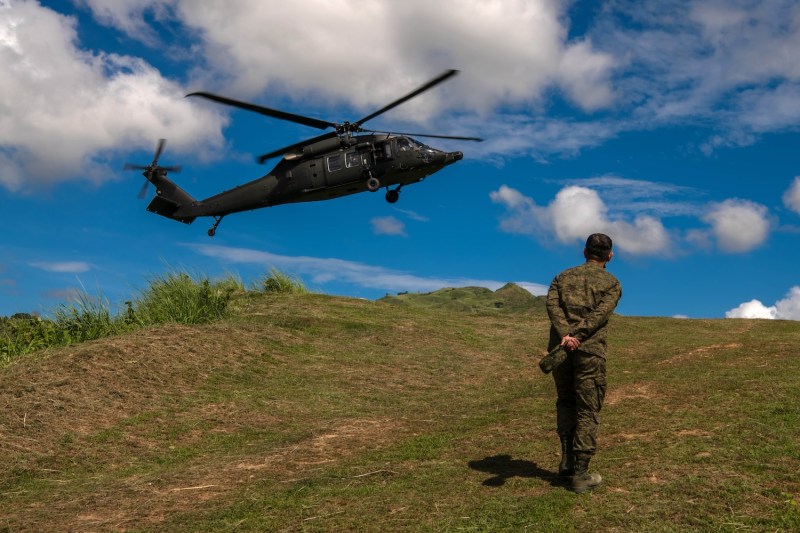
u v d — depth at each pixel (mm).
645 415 5730
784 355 8117
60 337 9586
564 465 4266
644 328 11500
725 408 5645
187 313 10844
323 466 5113
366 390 7992
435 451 5305
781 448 4562
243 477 4934
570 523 3594
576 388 4082
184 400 7188
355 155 14656
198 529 3893
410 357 9500
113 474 5391
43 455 5645
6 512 4488
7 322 9789
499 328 11695
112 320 10266
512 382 8312
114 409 6758
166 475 5094
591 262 4344
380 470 4855
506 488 4266
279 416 6906
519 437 5500
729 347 9141
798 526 3391
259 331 10016
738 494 3832
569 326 4090
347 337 10359
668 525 3496
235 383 7965
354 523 3809
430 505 4023
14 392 6773
